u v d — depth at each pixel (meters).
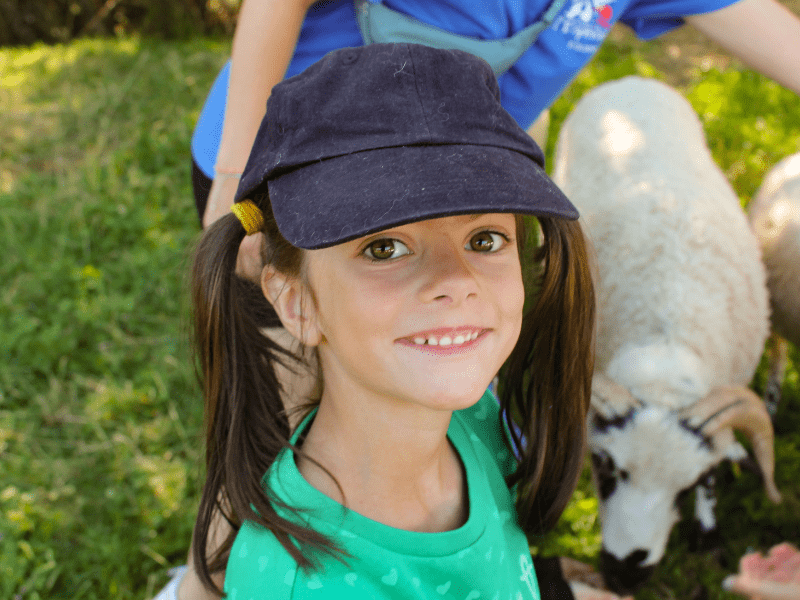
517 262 1.04
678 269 2.72
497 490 1.32
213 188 1.79
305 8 1.71
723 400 2.51
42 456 3.38
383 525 1.07
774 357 3.46
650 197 2.92
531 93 2.05
